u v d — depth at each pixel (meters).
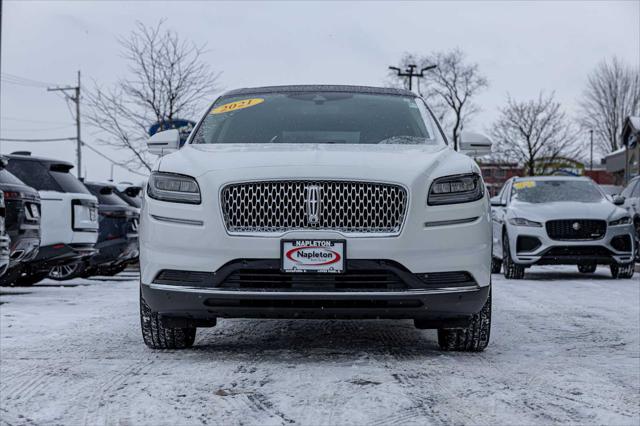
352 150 4.73
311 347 4.87
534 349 4.86
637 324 6.11
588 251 11.20
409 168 4.35
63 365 4.23
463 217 4.35
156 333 4.68
